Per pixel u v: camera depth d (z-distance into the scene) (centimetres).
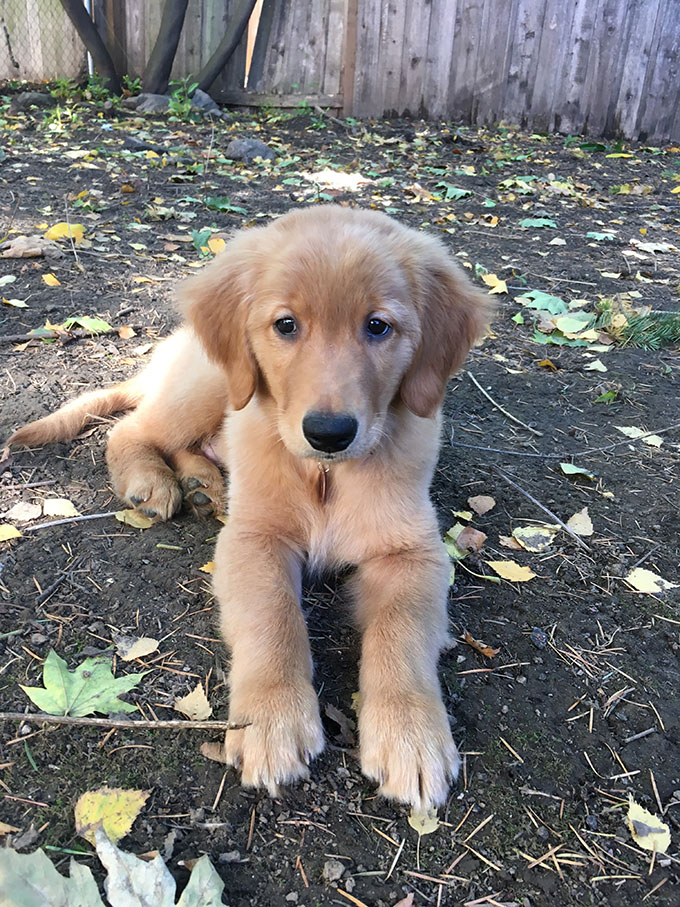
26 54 212
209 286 49
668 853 33
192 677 41
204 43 217
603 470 65
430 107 226
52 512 53
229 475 54
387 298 43
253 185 147
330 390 40
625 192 169
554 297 100
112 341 81
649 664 44
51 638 42
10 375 71
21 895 28
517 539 55
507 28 217
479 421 73
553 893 31
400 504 48
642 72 220
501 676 42
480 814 34
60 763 35
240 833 32
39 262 99
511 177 175
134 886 29
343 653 44
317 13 214
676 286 111
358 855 32
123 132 179
